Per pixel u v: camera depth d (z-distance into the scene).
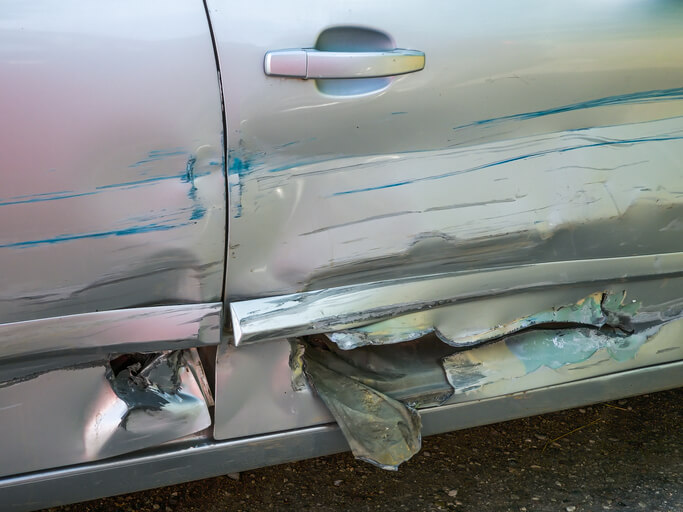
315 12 1.44
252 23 1.41
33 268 1.34
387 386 1.72
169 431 1.53
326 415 1.67
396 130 1.53
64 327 1.38
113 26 1.32
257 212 1.46
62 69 1.29
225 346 1.54
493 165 1.62
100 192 1.34
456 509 1.98
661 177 1.79
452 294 1.64
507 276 1.69
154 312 1.44
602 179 1.73
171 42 1.35
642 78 1.71
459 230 1.62
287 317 1.50
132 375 1.51
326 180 1.50
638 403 2.57
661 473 2.16
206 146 1.39
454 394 1.74
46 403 1.43
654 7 1.71
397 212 1.57
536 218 1.68
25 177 1.29
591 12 1.65
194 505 1.97
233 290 1.51
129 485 1.54
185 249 1.43
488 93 1.58
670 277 1.89
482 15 1.56
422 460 2.21
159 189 1.38
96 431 1.47
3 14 1.27
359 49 1.48
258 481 2.08
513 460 2.22
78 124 1.30
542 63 1.61
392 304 1.59
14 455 1.43
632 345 1.91
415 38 1.51
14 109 1.26
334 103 1.46
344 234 1.54
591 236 1.75
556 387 1.85
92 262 1.37
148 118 1.34
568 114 1.67
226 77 1.39
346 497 2.02
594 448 2.29
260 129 1.42
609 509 1.99
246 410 1.58
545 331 1.84
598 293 1.82
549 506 2.00
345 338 1.57
